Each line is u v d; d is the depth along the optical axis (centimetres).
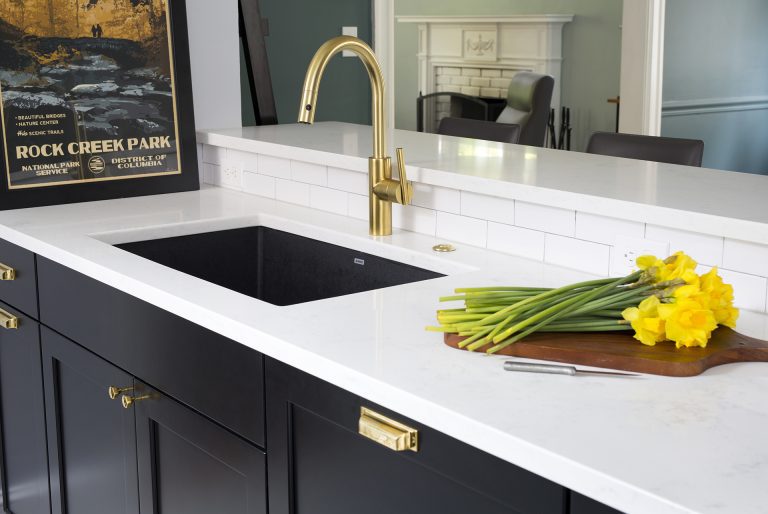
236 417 165
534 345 136
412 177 211
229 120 299
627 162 217
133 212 242
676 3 595
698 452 106
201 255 234
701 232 159
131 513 205
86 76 250
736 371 131
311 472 151
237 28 296
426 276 196
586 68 744
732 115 646
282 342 146
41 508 245
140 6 257
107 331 200
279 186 256
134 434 198
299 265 230
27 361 235
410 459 131
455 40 814
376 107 206
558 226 185
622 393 124
